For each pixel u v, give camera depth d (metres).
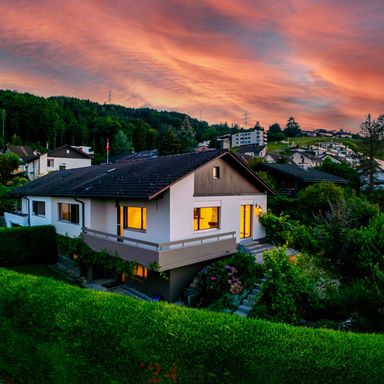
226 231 15.16
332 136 169.50
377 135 42.47
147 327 4.10
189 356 3.75
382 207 22.12
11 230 16.91
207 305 11.81
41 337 4.80
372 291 7.24
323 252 12.57
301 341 3.71
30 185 24.41
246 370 3.54
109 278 15.69
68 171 24.39
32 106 85.44
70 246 15.77
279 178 30.16
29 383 5.01
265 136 129.88
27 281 5.88
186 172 12.63
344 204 13.09
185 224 13.08
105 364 4.18
